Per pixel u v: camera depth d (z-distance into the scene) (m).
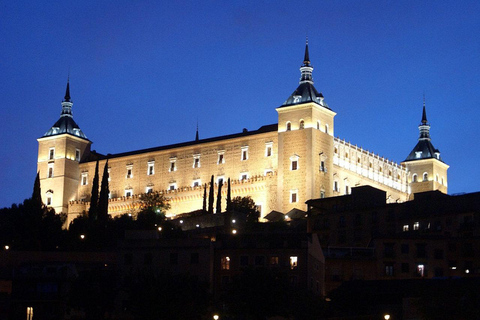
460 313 93.88
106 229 184.12
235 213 188.88
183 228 193.38
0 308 122.50
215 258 123.94
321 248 131.62
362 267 131.00
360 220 156.75
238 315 111.62
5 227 187.25
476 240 131.75
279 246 123.25
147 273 114.94
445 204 148.00
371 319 100.44
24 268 124.75
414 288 104.38
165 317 107.94
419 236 134.12
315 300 106.62
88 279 117.62
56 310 123.00
